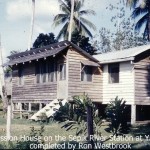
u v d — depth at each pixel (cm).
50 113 2380
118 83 2625
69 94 2522
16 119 2656
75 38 4259
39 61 2819
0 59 3800
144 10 4688
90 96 2669
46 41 4875
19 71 3119
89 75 2691
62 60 2592
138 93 2511
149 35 4662
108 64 2717
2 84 3703
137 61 2519
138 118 2709
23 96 3022
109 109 2019
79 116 1850
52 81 2680
